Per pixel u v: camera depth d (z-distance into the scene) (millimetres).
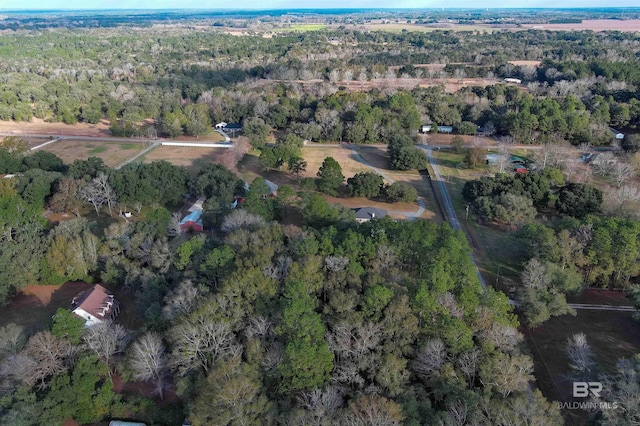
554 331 74125
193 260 77750
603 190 122938
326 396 52438
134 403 60188
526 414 48062
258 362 57906
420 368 57250
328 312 62500
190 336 60156
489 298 66375
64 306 82375
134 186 113938
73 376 58969
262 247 73562
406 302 61156
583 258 81125
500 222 111625
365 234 82438
